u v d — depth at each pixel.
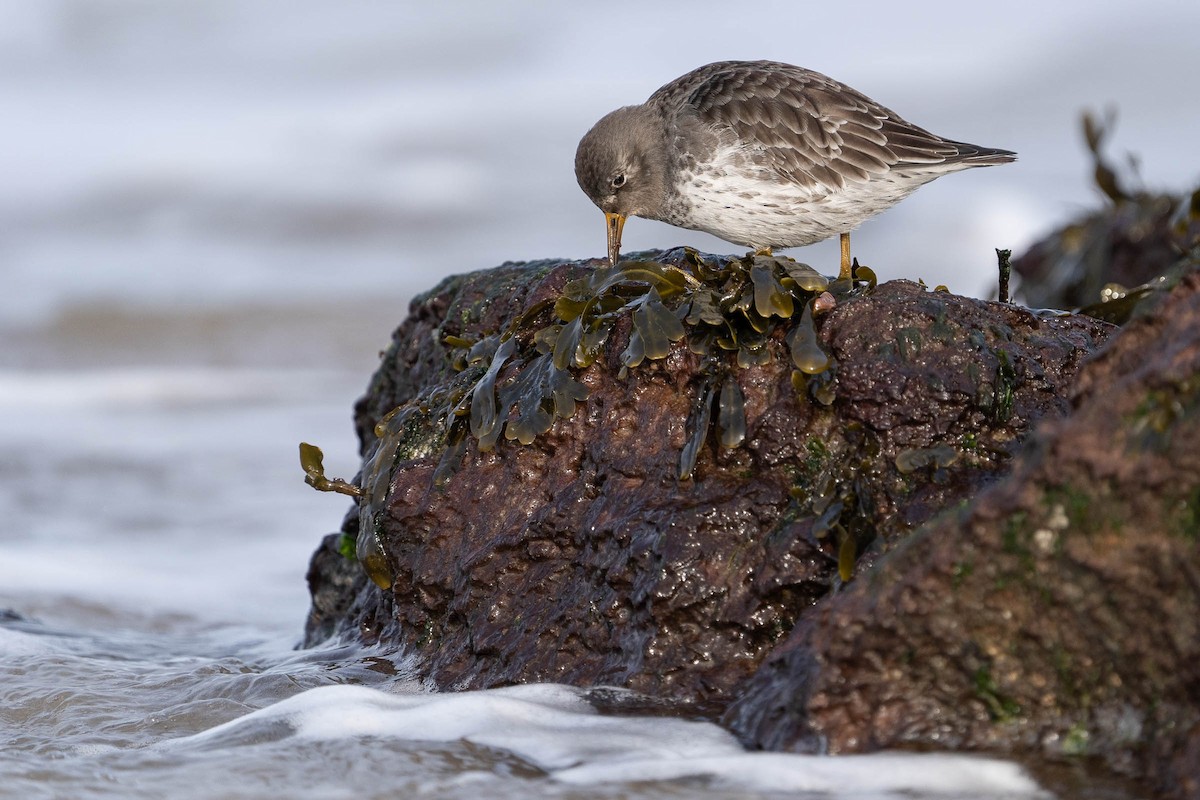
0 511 16.20
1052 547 6.21
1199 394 5.94
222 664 9.96
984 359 8.00
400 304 29.95
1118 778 6.24
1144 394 6.14
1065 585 6.25
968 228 30.36
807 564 7.62
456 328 10.43
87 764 7.37
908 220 30.61
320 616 11.30
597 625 8.07
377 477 9.21
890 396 7.89
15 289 30.36
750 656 7.68
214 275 31.64
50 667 9.70
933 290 8.62
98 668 9.74
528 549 8.45
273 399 22.88
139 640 11.61
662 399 8.43
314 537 15.53
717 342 8.36
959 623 6.49
